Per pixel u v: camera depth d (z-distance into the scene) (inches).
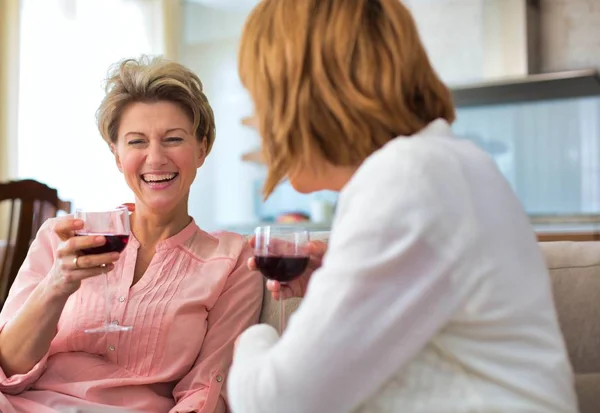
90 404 58.0
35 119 190.4
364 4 39.3
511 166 201.2
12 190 106.5
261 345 38.9
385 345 34.1
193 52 253.8
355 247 34.6
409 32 39.4
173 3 234.5
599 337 58.9
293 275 50.4
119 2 214.8
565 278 60.4
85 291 64.0
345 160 39.6
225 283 66.0
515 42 194.5
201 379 61.5
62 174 196.1
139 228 67.0
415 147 36.1
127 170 65.1
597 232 159.6
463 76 207.3
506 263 35.1
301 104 38.7
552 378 34.9
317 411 33.8
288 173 41.1
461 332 35.3
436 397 34.9
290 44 38.8
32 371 60.3
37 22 191.6
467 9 205.9
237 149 246.5
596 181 191.9
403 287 34.4
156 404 61.1
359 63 38.5
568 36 195.2
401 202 34.6
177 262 65.8
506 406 34.3
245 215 244.5
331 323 33.9
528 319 35.2
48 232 67.1
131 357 62.6
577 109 193.8
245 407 35.0
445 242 34.6
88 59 204.4
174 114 65.6
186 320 63.2
